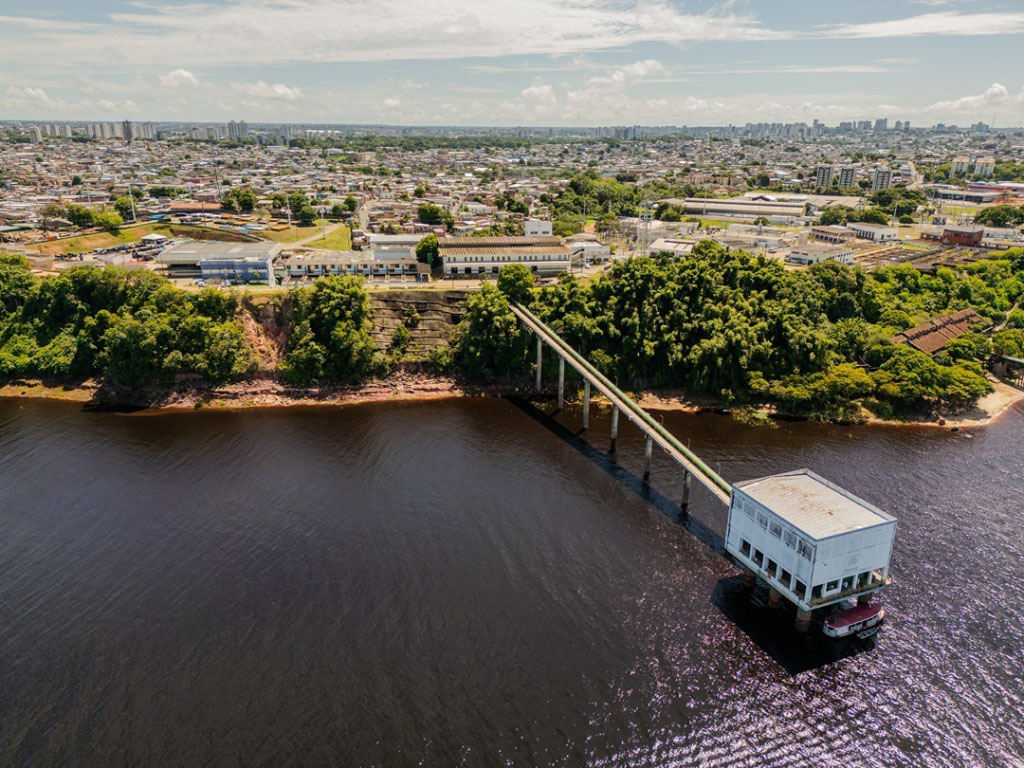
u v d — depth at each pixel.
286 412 159.12
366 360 172.00
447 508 112.56
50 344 176.25
